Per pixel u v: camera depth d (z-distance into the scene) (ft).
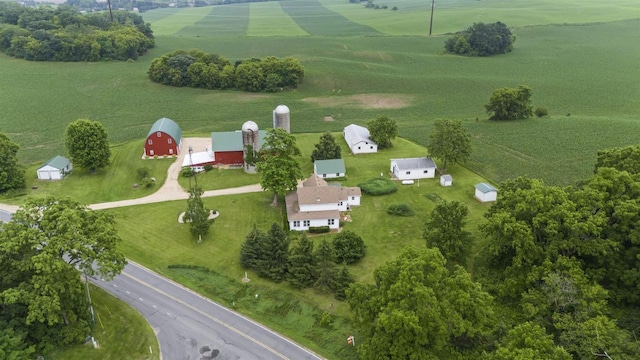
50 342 174.70
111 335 183.83
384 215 278.67
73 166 337.72
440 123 330.95
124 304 201.87
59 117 472.85
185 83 593.42
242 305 204.13
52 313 165.78
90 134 324.80
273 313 199.52
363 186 307.78
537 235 207.10
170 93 565.53
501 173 330.75
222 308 201.87
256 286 216.95
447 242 211.61
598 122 419.74
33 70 638.53
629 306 190.29
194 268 230.48
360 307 170.40
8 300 160.15
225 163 352.69
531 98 527.40
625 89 548.31
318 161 330.75
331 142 348.79
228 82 581.53
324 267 212.23
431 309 152.05
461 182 319.88
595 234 188.65
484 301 163.63
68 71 640.99
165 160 362.33
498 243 207.21
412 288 153.58
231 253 242.99
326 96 559.38
